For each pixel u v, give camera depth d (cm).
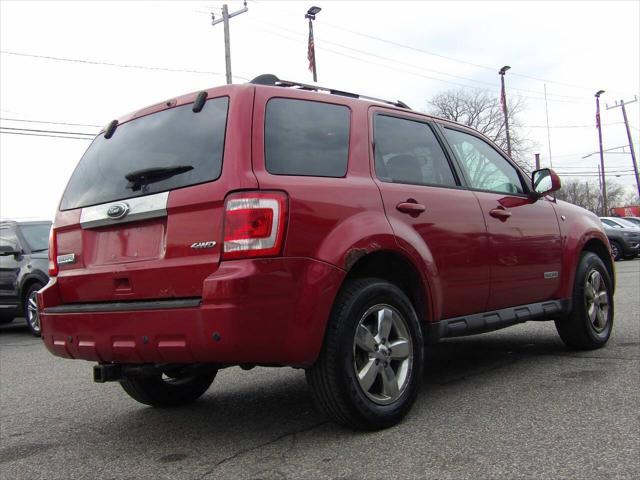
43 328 370
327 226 322
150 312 309
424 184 402
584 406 367
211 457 320
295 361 307
